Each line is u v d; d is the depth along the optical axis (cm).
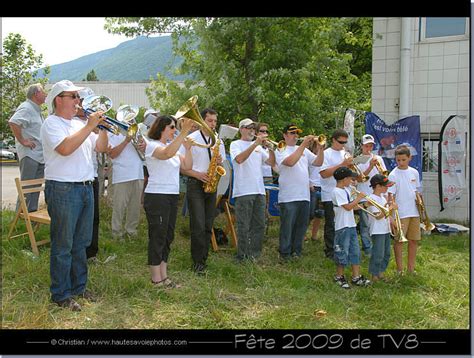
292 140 554
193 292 422
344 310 411
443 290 465
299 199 537
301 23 777
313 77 792
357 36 1255
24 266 454
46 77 1245
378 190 487
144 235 615
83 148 381
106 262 495
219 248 589
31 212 542
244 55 809
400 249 502
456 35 835
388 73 880
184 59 867
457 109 842
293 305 408
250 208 521
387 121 883
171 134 430
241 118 807
